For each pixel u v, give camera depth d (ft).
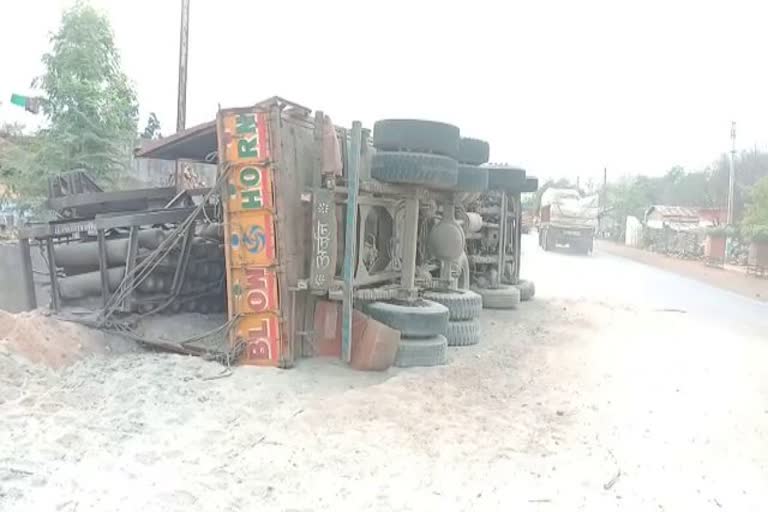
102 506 13.58
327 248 26.35
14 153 58.34
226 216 25.30
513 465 17.39
